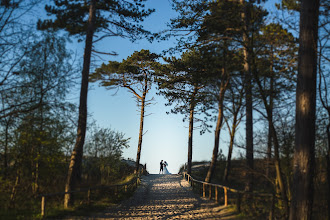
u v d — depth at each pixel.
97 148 18.72
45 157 12.66
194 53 22.25
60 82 13.31
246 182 15.17
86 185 16.38
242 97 14.58
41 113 13.08
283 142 13.19
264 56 14.05
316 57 11.47
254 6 13.47
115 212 13.88
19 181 12.77
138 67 31.09
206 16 16.95
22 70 12.74
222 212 13.25
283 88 13.85
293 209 11.09
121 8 16.77
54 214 11.46
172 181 33.00
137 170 33.47
